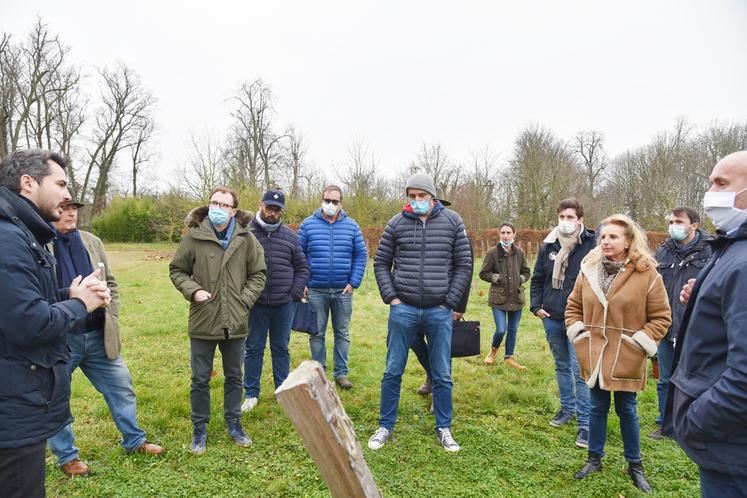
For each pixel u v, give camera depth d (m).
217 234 3.92
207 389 3.83
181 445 3.84
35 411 2.05
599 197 34.69
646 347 3.28
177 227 29.30
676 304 4.40
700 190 28.19
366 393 5.12
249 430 4.15
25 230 2.09
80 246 3.46
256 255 4.06
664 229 25.75
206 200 22.56
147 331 7.73
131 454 3.66
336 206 5.30
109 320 3.48
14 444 1.99
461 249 4.12
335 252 5.32
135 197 36.41
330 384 1.28
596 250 3.66
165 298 11.27
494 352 6.30
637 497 3.30
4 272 1.94
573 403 4.51
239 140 39.31
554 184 28.44
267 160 39.53
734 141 28.91
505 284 6.15
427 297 3.98
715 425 1.85
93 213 34.88
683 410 2.05
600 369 3.42
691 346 2.07
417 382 5.46
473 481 3.48
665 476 3.60
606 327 3.43
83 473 3.39
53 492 3.18
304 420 1.14
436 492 3.31
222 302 3.74
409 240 4.09
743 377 1.74
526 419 4.56
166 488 3.24
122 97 34.94
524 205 29.27
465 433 4.22
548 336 4.51
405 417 4.56
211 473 3.45
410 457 3.78
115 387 3.59
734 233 1.98
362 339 7.47
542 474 3.59
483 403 4.90
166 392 4.93
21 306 1.95
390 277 4.20
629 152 35.06
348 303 5.41
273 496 3.22
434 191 4.09
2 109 26.33
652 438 4.23
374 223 25.08
